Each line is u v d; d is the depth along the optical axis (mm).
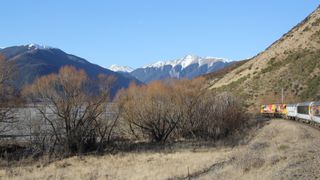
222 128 53406
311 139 37500
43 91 41938
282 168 22484
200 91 55094
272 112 81438
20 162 36156
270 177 20594
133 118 50594
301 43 104938
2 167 33875
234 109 55188
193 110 53750
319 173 19922
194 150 40594
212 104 54406
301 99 83375
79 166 33250
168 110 51781
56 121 42594
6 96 40812
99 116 45375
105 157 38625
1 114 40344
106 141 46594
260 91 96000
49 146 42125
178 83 55094
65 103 42312
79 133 42875
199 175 25344
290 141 37688
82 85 43188
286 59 102500
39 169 32312
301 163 23703
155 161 33562
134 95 51188
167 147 44094
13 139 42688
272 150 31078
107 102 44719
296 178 19547
